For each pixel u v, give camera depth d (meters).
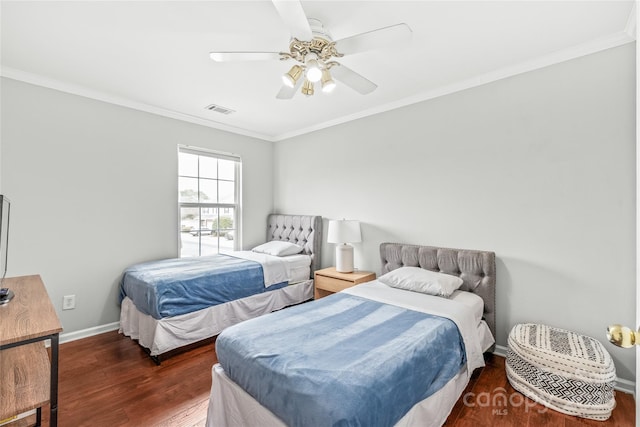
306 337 1.57
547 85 2.22
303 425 1.11
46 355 1.55
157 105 3.20
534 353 1.88
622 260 1.96
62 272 2.70
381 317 1.86
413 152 2.98
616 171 1.97
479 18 1.77
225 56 1.76
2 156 2.42
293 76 1.85
